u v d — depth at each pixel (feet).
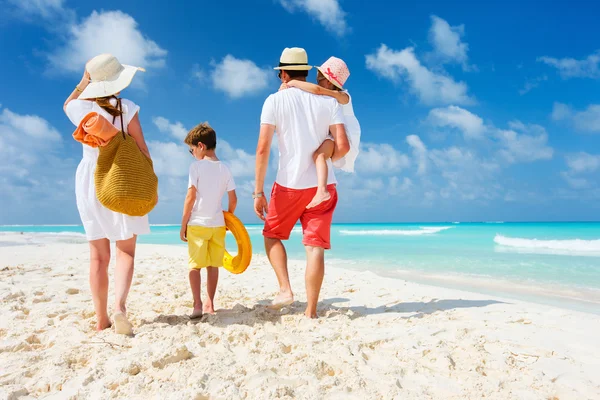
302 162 11.29
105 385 6.98
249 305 13.80
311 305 11.60
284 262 11.71
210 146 12.96
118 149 9.46
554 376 7.63
